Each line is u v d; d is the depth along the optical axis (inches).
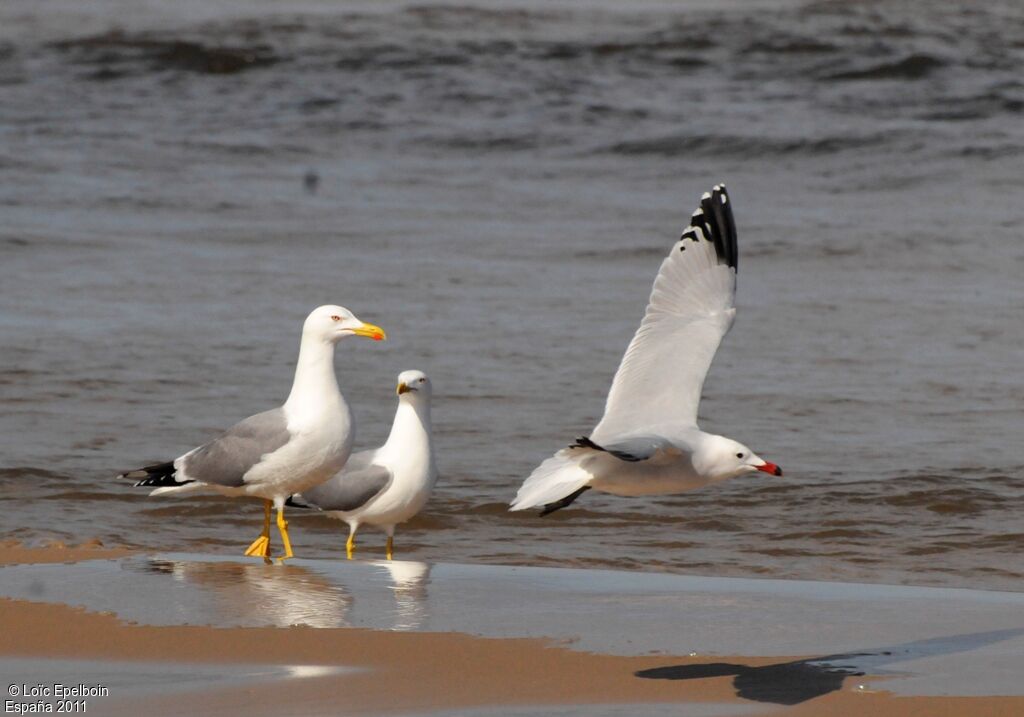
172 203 1154.0
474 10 1999.3
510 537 478.0
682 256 343.6
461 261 955.3
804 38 1697.8
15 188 1195.9
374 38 1806.1
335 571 394.0
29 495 512.1
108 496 514.3
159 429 593.3
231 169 1300.4
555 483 287.4
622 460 291.0
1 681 295.1
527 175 1280.8
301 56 1716.3
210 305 824.3
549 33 1819.6
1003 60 1605.6
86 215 1100.5
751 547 463.8
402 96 1560.0
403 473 436.5
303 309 816.9
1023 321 796.6
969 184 1205.7
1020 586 418.3
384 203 1163.9
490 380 673.0
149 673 301.4
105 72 1691.7
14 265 924.0
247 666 305.4
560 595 369.7
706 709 281.7
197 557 410.0
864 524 485.7
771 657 316.5
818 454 569.3
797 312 818.2
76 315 794.2
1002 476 538.0
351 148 1390.3
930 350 737.6
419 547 468.4
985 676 303.0
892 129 1369.3
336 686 293.1
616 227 1075.9
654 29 1807.3
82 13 2060.8
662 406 323.9
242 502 514.6
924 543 466.0
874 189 1200.8
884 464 554.9
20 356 701.9
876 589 386.0
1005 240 1011.9
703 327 335.0
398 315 803.4
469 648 318.3
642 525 489.1
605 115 1467.8
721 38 1727.4
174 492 437.1
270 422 422.3
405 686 293.3
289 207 1144.8
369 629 331.3
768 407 636.7
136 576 381.4
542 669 304.7
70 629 331.0
